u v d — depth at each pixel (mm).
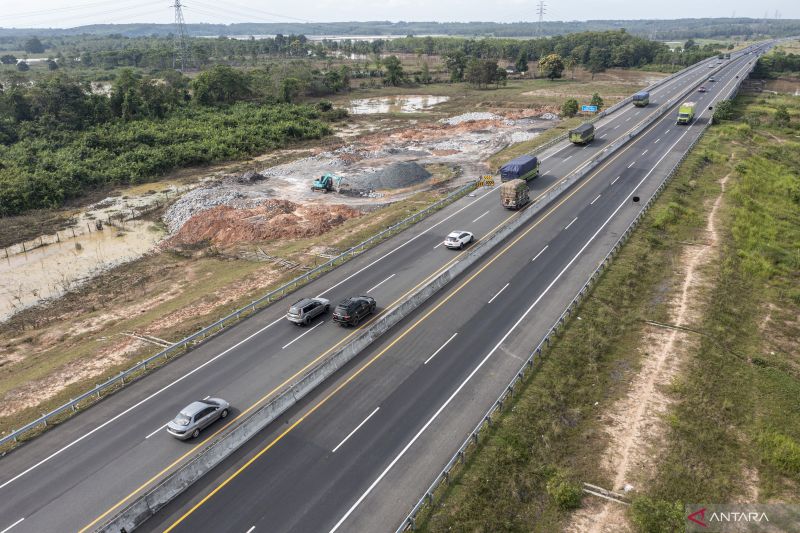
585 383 31734
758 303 41625
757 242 51250
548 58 180000
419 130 114875
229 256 55500
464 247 51781
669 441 26906
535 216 59219
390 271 47531
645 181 68500
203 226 62656
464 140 104312
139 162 87188
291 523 22656
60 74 122750
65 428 29531
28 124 101562
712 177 70438
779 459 25672
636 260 46906
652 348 34844
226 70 136875
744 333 37438
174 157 90188
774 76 172125
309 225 61312
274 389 32031
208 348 36906
